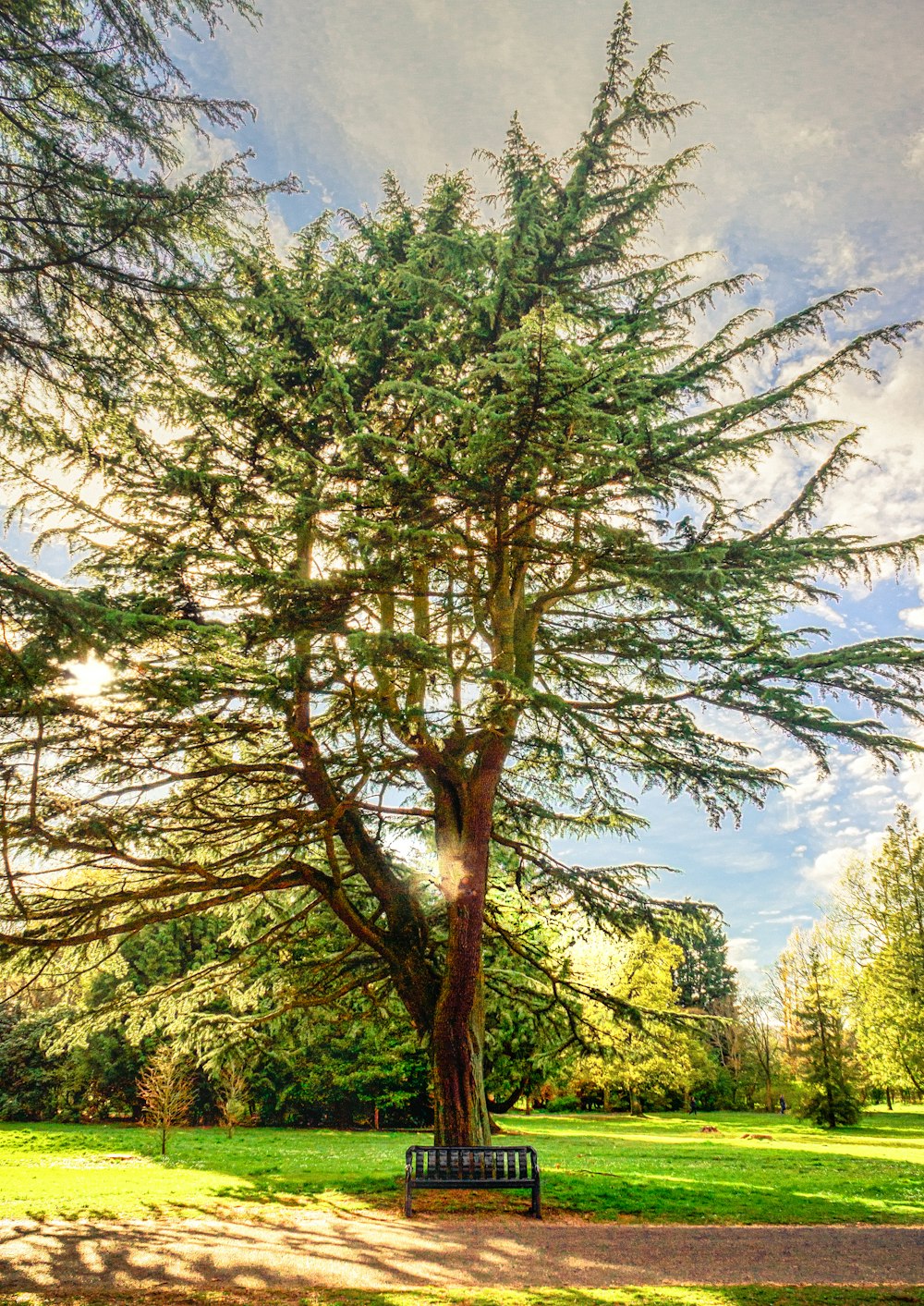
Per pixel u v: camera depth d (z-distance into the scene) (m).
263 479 13.52
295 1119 36.84
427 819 16.44
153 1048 33.53
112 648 7.66
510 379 10.75
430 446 13.01
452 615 14.92
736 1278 8.35
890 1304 7.42
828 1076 40.09
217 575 11.44
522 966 17.05
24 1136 27.20
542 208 13.55
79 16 6.98
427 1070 35.69
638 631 13.95
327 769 14.88
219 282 8.27
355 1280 7.91
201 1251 9.08
